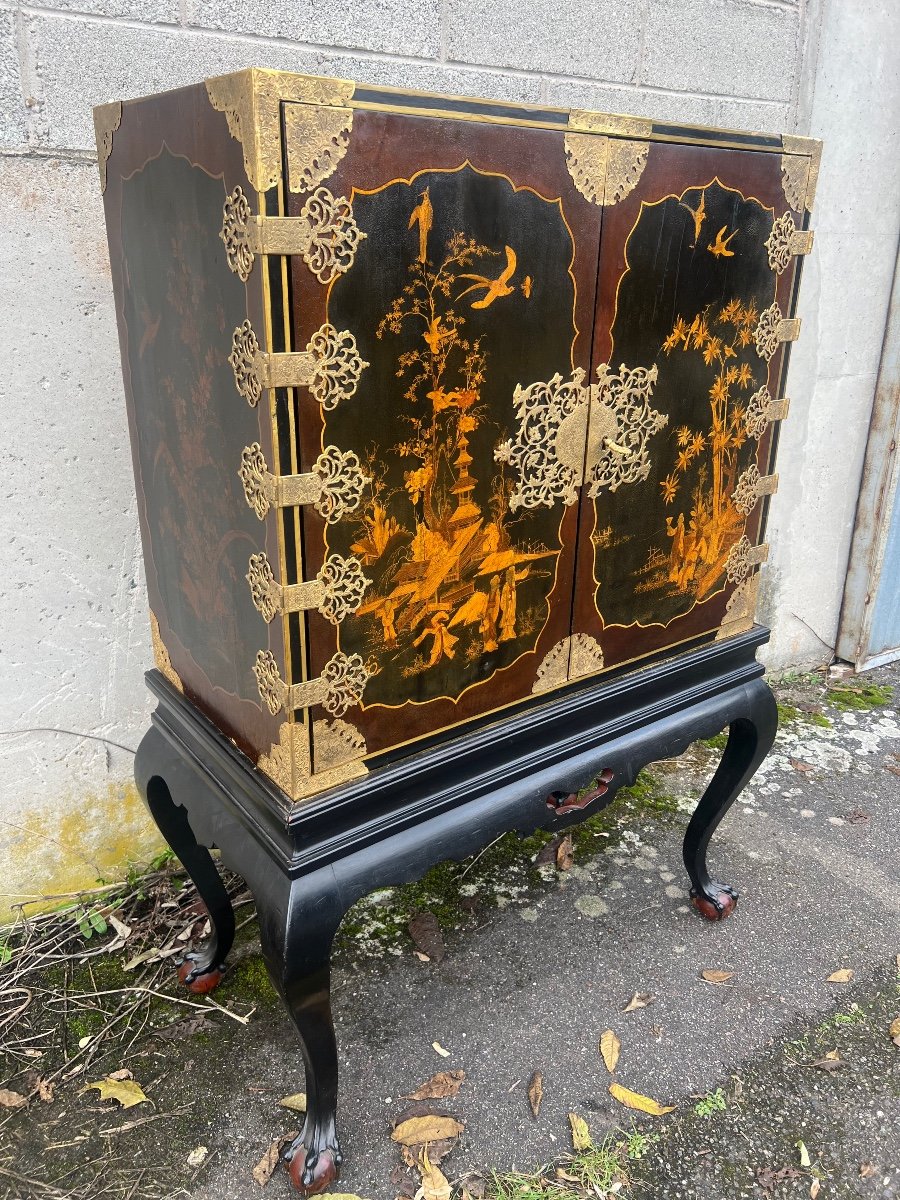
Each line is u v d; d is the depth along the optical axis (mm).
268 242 932
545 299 1200
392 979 1802
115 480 1802
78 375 1709
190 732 1435
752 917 1985
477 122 1062
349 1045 1643
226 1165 1420
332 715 1170
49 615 1798
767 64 2412
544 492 1300
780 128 2504
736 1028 1686
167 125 1102
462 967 1835
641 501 1447
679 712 1659
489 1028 1683
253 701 1229
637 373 1356
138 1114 1505
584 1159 1421
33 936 1898
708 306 1420
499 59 1996
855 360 2816
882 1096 1543
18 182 1564
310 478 1045
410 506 1155
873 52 2512
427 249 1063
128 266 1338
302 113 921
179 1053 1626
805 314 2637
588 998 1754
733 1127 1485
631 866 2156
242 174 942
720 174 1352
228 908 1729
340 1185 1383
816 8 2393
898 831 2311
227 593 1237
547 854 2188
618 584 1475
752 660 1802
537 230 1159
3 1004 1736
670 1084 1564
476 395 1173
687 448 1485
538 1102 1523
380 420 1088
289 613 1082
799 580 3018
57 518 1758
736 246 1422
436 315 1097
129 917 1949
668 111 2301
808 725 2828
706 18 2271
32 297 1627
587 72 2139
